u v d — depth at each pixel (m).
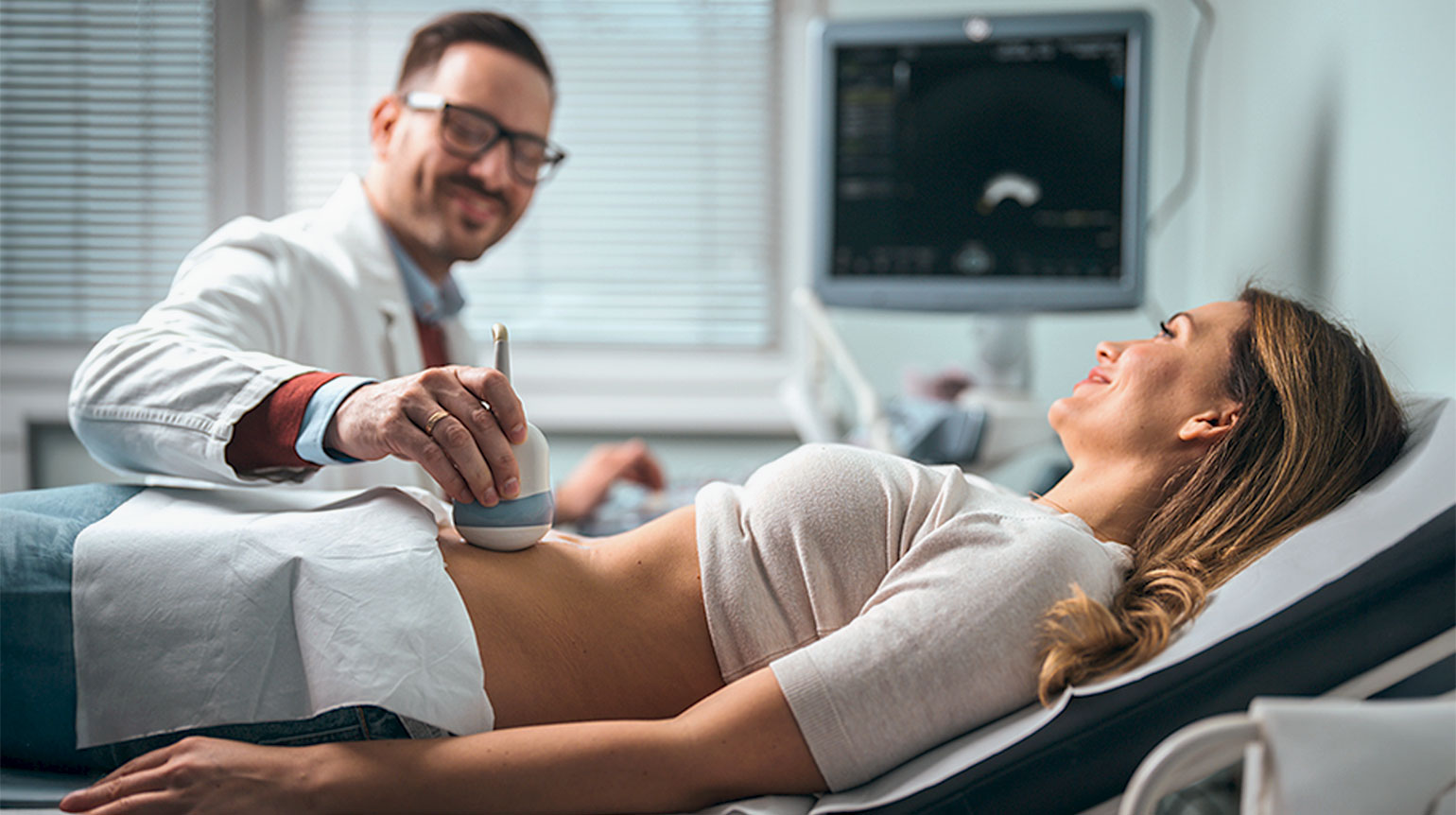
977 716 0.82
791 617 0.90
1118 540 0.99
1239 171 1.99
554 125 2.77
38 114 2.67
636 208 2.78
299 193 2.75
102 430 1.03
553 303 2.79
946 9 2.60
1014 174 2.13
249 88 2.71
